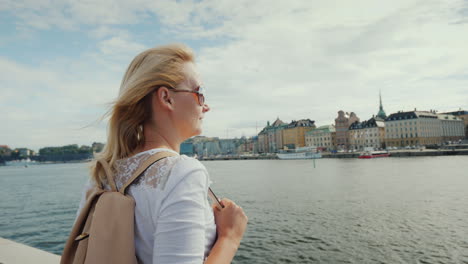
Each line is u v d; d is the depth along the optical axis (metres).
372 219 18.22
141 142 1.23
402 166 63.50
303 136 167.12
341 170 59.41
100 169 1.19
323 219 18.50
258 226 17.28
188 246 0.96
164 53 1.25
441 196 26.05
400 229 15.97
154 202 1.01
